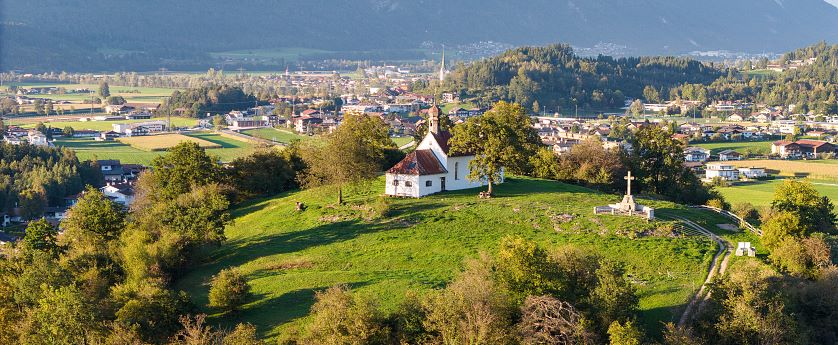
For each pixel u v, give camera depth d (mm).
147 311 77312
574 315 67875
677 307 77062
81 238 111938
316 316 74188
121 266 97750
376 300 74750
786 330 70375
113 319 79938
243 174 145375
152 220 112438
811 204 110375
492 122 122750
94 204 115000
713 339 71562
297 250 102000
